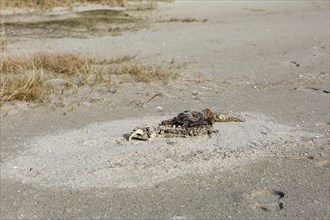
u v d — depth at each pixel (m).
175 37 15.45
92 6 21.25
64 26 16.97
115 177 5.66
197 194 5.28
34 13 19.39
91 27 16.92
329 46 14.07
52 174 5.76
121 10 20.59
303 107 8.27
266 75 10.76
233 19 19.20
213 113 7.38
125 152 6.28
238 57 12.69
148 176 5.68
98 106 8.38
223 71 11.11
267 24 18.08
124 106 8.38
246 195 5.25
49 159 6.16
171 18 19.12
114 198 5.23
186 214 4.89
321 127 7.25
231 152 6.27
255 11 21.14
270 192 5.33
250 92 9.31
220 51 13.44
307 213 4.90
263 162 6.02
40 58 11.22
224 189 5.38
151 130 6.72
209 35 15.88
